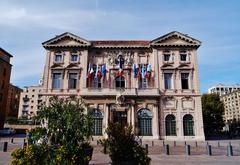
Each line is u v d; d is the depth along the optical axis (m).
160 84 37.88
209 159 16.17
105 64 39.19
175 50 39.34
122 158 10.49
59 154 8.77
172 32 39.47
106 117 35.75
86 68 38.75
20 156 8.80
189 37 39.16
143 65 39.38
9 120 74.06
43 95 37.47
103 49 40.12
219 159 16.19
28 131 10.34
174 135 35.75
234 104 133.50
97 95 36.31
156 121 35.69
